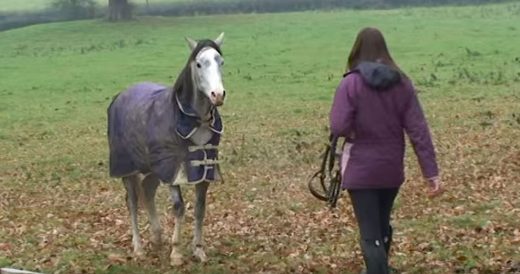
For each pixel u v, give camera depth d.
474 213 11.21
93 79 35.28
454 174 14.44
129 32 51.06
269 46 42.03
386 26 46.91
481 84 28.27
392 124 6.64
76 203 14.33
